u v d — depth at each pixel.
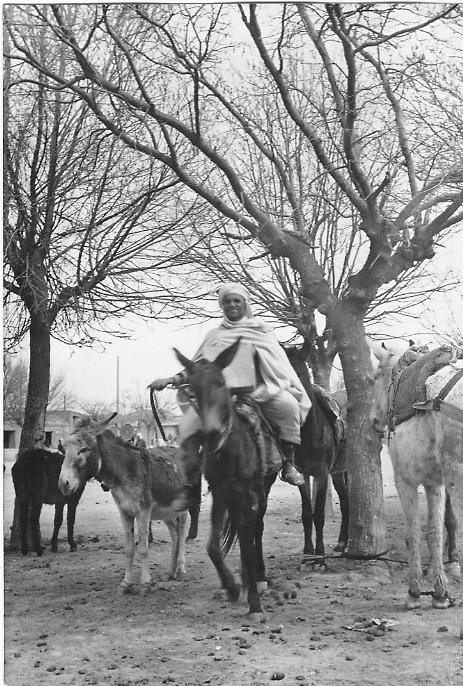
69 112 12.27
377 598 7.88
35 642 6.53
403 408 7.05
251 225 9.59
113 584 9.14
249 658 5.91
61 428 20.12
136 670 5.71
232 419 6.79
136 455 8.66
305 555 9.81
